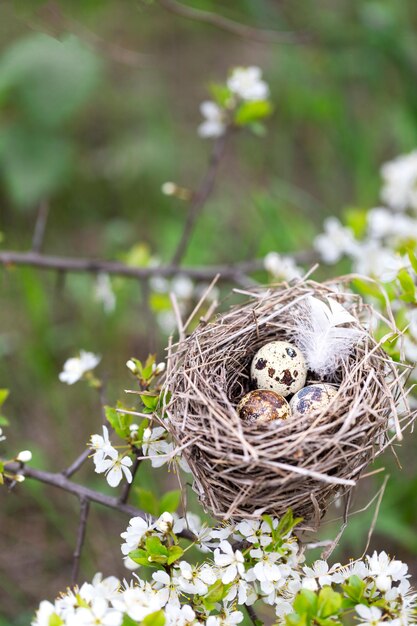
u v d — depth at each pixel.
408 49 4.97
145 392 2.16
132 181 5.34
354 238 3.63
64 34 3.44
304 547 2.12
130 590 1.92
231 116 3.39
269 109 3.32
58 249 5.11
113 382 4.20
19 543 3.66
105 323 4.44
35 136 5.18
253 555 1.98
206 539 2.11
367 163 4.98
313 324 2.49
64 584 3.47
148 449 2.17
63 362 4.39
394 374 2.32
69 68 5.07
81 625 1.82
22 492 3.81
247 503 2.04
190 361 2.32
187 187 5.41
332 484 2.06
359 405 2.13
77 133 5.74
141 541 2.07
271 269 3.08
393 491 3.41
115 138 5.69
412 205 4.14
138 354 4.45
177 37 6.38
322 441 2.04
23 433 4.03
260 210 4.40
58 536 3.69
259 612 2.97
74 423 4.05
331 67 5.39
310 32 4.71
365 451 2.13
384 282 2.56
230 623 1.98
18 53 5.07
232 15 5.64
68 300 4.68
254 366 2.57
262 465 1.97
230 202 5.32
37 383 4.23
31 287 4.18
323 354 2.45
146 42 6.24
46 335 4.21
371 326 2.40
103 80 5.70
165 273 3.64
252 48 6.33
